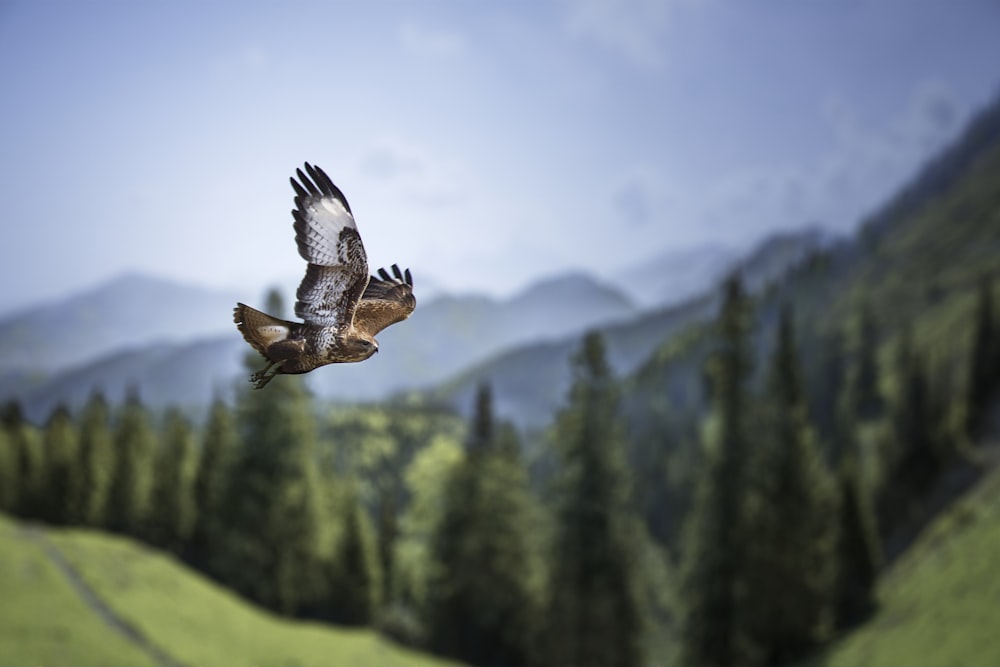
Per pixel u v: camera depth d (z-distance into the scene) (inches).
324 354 238.2
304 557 2169.0
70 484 2957.7
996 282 7126.0
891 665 1546.5
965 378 4232.3
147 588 1403.8
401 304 267.0
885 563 3592.5
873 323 6707.7
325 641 1501.0
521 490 2225.6
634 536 1827.0
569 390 1818.4
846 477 2194.9
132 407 3142.2
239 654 1304.1
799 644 1856.5
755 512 1828.2
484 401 2249.0
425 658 1589.6
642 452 5182.1
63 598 1220.5
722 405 1871.3
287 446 2068.2
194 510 2878.9
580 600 1763.0
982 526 1872.5
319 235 238.1
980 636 1419.8
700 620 1827.0
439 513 2290.8
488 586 2155.5
